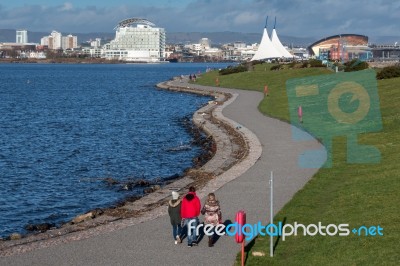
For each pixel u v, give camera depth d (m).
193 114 57.31
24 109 69.19
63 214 23.17
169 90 96.75
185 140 42.81
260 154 29.69
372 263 13.35
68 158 35.91
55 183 28.72
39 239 16.84
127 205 21.33
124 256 14.76
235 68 107.75
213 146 37.00
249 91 75.06
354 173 23.53
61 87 116.00
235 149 33.25
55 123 54.94
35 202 25.03
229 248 15.23
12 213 23.31
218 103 62.16
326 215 17.64
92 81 140.12
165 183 27.97
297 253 14.62
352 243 14.86
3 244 16.38
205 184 23.28
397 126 34.69
